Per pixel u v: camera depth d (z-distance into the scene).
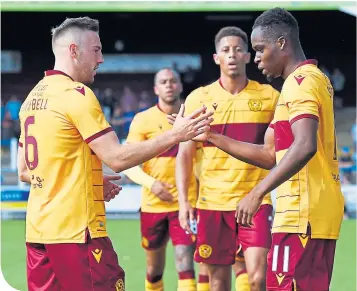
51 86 10.14
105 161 9.84
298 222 9.82
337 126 47.47
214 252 14.11
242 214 9.85
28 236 10.32
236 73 14.16
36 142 10.14
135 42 48.56
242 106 14.18
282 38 10.41
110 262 10.10
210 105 14.26
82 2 38.56
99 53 10.50
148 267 16.98
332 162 10.09
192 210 14.64
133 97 44.91
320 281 9.85
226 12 45.50
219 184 14.02
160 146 9.77
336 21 47.28
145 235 16.75
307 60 10.27
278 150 10.16
